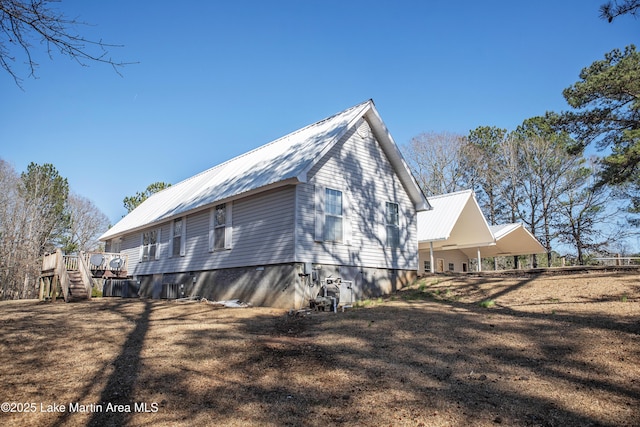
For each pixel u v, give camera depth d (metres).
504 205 39.91
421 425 4.71
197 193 18.23
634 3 8.52
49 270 18.33
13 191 39.50
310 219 13.05
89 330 9.48
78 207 50.12
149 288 20.14
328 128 14.83
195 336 8.69
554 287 11.85
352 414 5.04
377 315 10.44
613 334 7.45
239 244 14.51
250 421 4.89
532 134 36.75
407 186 16.91
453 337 8.02
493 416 4.87
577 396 5.29
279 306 12.70
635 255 34.56
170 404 5.37
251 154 18.89
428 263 25.19
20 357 7.25
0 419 4.93
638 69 16.86
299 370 6.55
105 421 4.92
